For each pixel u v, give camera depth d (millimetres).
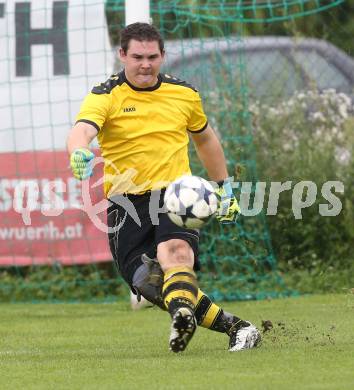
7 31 36250
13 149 35906
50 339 24547
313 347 20750
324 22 44250
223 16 40469
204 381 16641
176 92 20234
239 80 37656
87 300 35531
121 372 18000
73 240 35625
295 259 36438
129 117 19906
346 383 16219
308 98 38500
